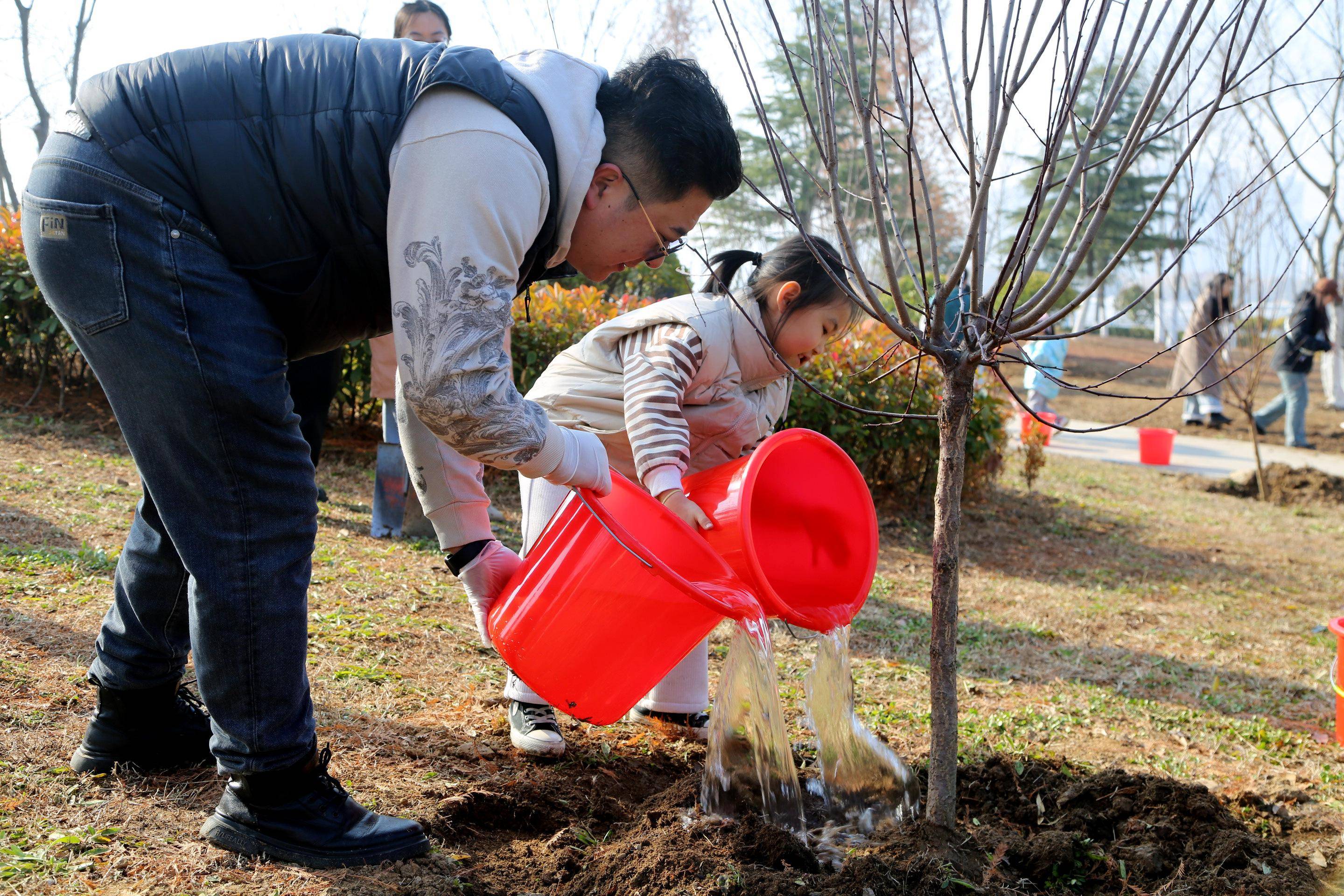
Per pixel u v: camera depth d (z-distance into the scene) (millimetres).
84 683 2703
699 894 1948
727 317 2588
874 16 1982
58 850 1921
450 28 4629
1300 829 2664
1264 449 12789
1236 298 9859
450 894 1916
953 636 2205
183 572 2125
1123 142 1965
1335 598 6098
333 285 1846
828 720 2434
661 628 2250
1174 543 7398
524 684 2598
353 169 1729
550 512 2684
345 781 2350
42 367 7066
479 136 1684
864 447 6816
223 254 1770
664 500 2389
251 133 1725
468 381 1729
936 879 2029
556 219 1859
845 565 2537
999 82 1968
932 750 2248
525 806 2346
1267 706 3973
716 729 2396
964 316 2074
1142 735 3482
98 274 1703
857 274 2029
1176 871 2213
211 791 2234
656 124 1856
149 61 1775
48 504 4652
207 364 1740
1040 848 2211
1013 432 12492
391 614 3781
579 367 2729
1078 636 4824
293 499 1887
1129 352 24484
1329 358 17453
